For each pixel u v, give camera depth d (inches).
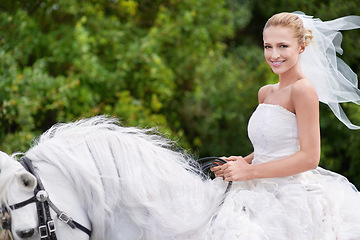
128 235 146.2
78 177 143.8
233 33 505.7
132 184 146.0
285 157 157.6
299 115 156.3
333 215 156.5
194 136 497.7
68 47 411.5
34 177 136.1
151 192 147.8
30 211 137.6
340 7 452.8
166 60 474.6
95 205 143.9
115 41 426.0
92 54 417.4
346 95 178.7
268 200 152.3
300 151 155.1
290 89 159.6
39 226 137.9
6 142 341.4
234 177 156.3
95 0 446.6
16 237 137.3
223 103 482.0
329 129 433.4
